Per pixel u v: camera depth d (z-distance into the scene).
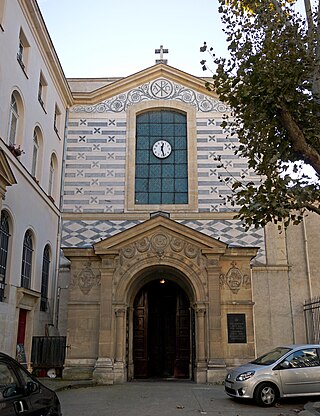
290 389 13.29
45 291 21.80
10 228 16.86
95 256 20.19
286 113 11.23
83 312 19.67
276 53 11.65
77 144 24.70
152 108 25.33
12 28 17.17
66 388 16.84
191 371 19.86
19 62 17.94
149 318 22.12
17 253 17.36
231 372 14.27
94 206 23.78
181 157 24.83
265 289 22.58
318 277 22.73
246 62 11.81
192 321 20.20
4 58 16.25
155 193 24.23
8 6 16.70
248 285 19.83
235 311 19.50
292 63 11.38
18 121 18.27
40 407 7.57
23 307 18.27
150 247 19.88
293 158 11.77
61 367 19.31
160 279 21.62
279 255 23.02
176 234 19.98
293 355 13.82
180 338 21.28
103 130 24.92
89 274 20.11
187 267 19.64
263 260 22.94
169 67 25.56
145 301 21.78
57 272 22.72
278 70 11.24
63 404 13.36
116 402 13.73
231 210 23.61
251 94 11.42
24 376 7.79
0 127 15.88
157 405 13.22
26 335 19.03
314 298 22.41
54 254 22.73
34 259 19.61
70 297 19.84
